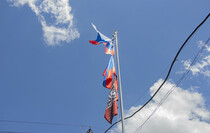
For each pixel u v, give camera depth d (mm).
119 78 9203
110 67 10297
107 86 9688
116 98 8852
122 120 7883
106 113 8633
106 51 10875
